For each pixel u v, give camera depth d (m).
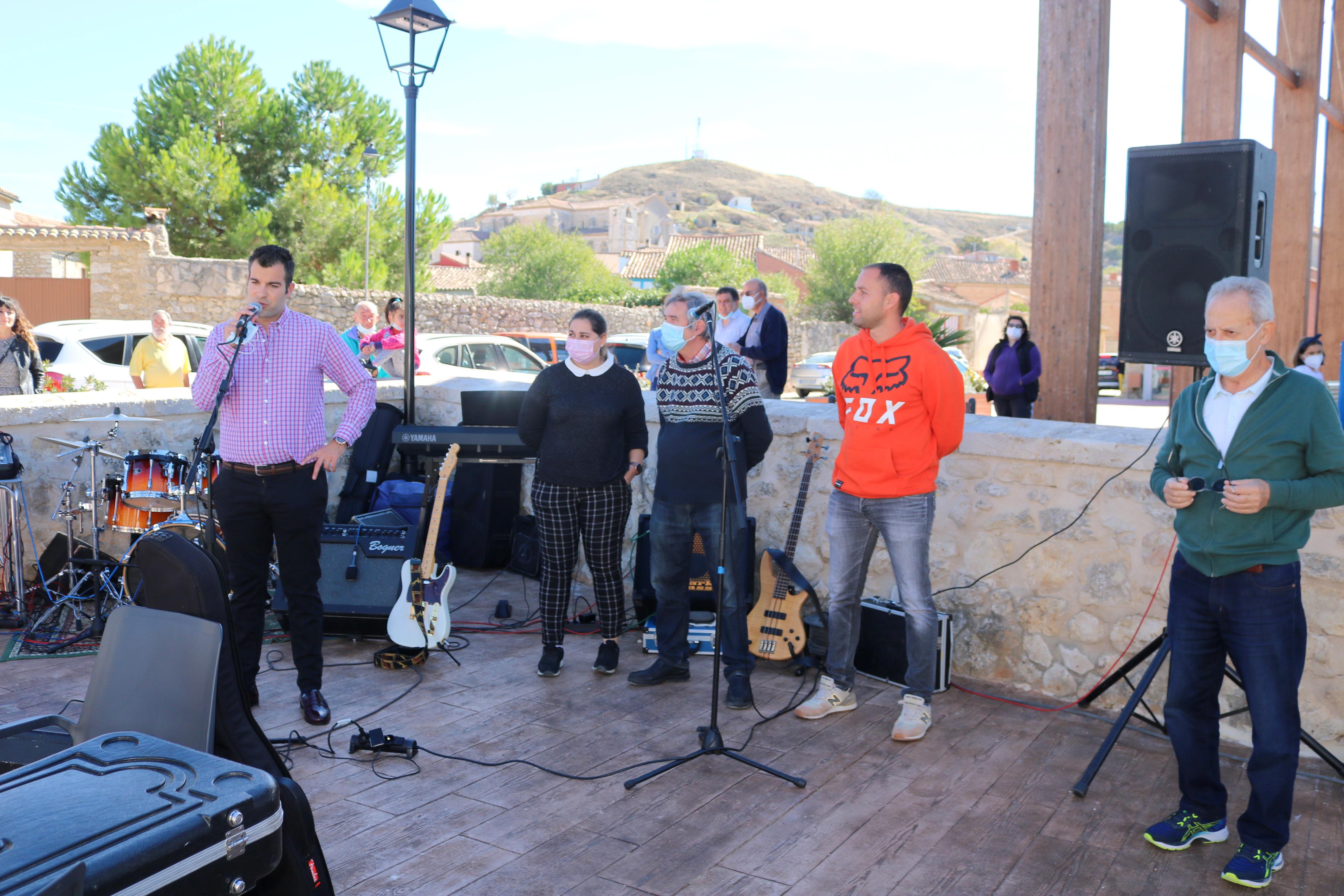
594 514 4.16
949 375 3.46
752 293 6.10
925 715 3.64
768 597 4.48
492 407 5.77
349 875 2.59
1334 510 3.45
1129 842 2.87
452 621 5.05
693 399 3.93
